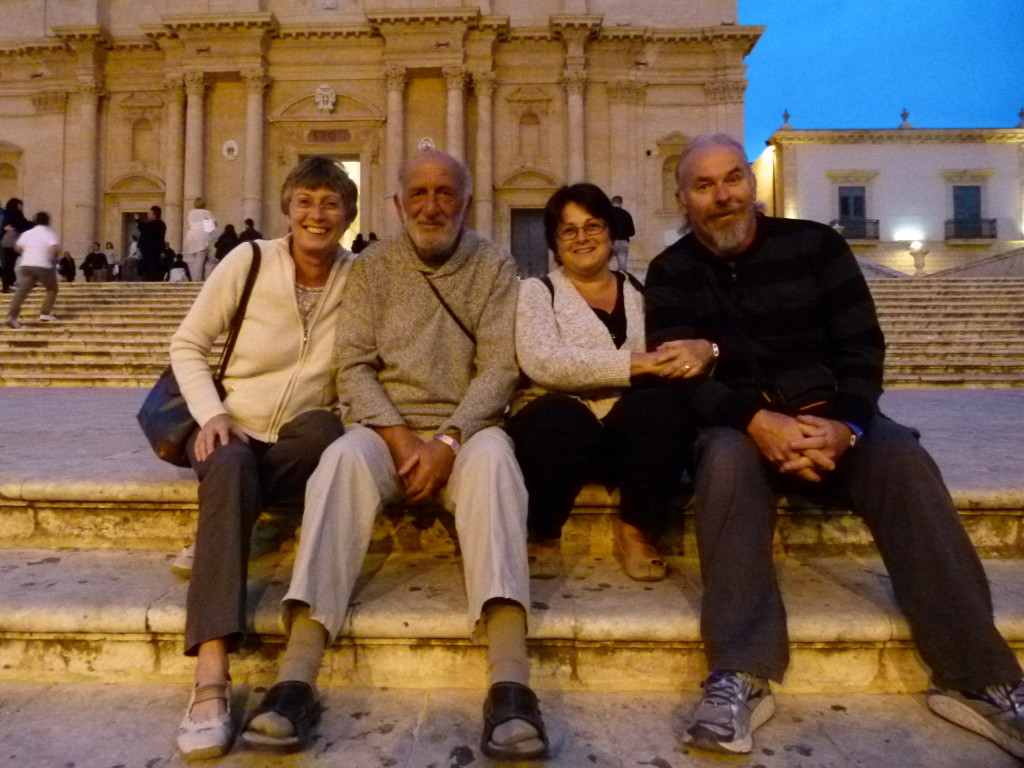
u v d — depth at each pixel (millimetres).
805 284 2738
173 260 20969
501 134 25719
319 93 25406
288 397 2746
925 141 33250
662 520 2717
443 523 2982
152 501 2980
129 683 2377
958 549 2178
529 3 25812
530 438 2633
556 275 3061
